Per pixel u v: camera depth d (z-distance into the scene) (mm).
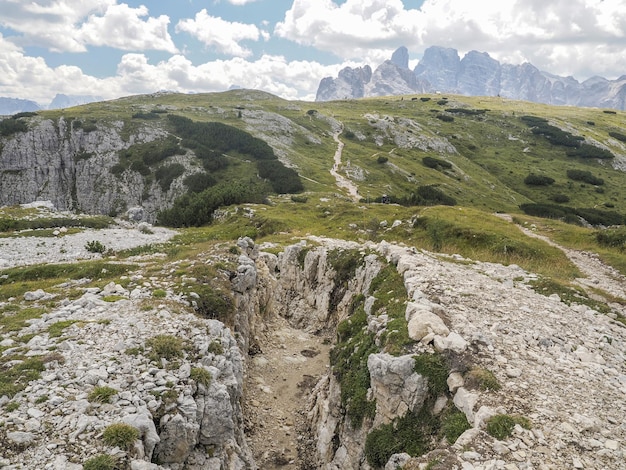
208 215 96125
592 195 161500
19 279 26641
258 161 163125
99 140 176625
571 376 13055
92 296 19359
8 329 15445
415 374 12992
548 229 51344
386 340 15570
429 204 110062
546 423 10484
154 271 23859
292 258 41531
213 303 20578
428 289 19391
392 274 23594
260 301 32906
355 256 33812
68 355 13219
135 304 18328
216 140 177375
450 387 12391
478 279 22625
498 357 13617
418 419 12633
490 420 10414
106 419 10469
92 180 163875
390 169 172250
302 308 36969
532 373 12938
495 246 42938
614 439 10109
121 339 14516
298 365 27266
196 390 12789
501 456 9398
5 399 10672
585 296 22391
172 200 147125
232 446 14180
